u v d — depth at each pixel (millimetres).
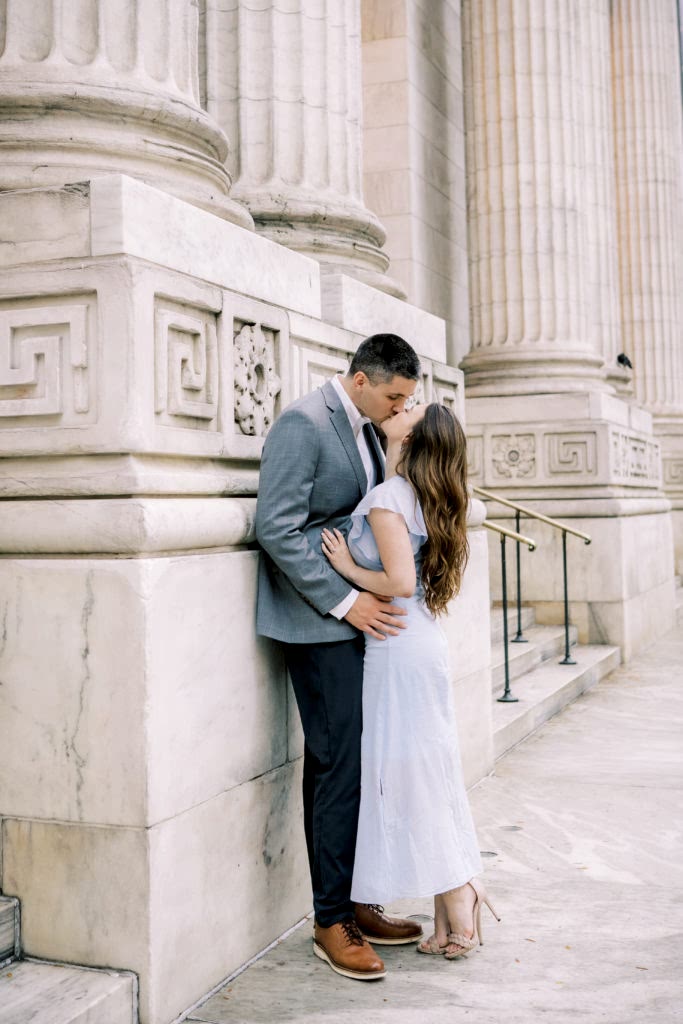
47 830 2881
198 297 3152
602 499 9227
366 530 3227
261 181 5055
